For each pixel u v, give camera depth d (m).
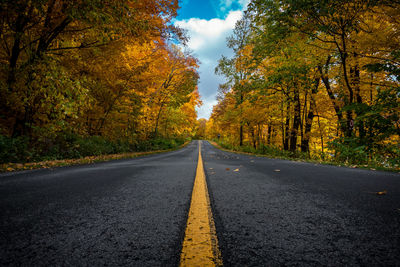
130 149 15.53
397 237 1.10
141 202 1.88
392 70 6.76
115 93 12.51
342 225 1.28
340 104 12.02
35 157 6.71
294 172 4.26
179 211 1.60
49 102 6.89
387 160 6.32
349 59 9.56
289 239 1.08
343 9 6.73
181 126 31.09
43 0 5.74
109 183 2.93
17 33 6.31
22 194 2.21
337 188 2.54
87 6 5.59
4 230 1.18
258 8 8.30
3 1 5.38
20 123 7.11
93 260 0.86
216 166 5.80
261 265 0.82
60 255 0.89
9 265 0.80
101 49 9.12
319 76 12.42
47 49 7.52
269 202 1.88
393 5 6.53
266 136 25.81
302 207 1.71
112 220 1.38
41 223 1.31
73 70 9.28
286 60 11.25
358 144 8.01
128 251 0.94
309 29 8.08
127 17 6.66
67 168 5.21
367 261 0.85
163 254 0.92
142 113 16.20
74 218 1.42
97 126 12.66
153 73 15.18
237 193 2.27
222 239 1.08
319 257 0.88
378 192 2.24
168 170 4.65
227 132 32.31
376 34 7.85
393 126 7.22
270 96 14.83
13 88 6.57
